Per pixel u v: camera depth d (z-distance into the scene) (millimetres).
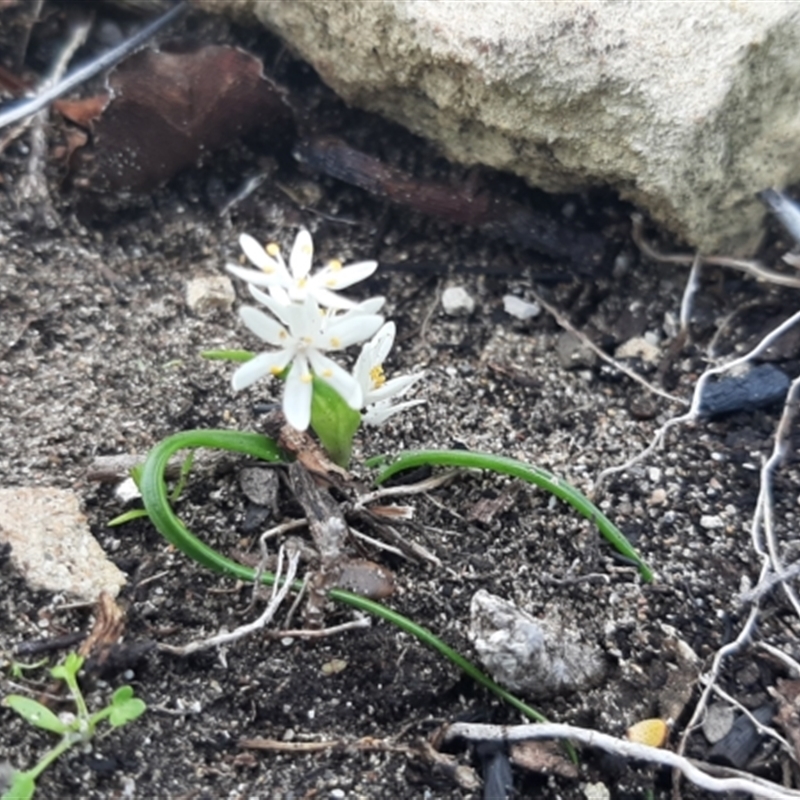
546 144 155
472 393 151
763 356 153
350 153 167
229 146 169
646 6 147
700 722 117
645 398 152
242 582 120
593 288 166
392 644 118
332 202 171
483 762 112
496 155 161
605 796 112
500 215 165
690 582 129
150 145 162
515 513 132
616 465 142
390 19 152
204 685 114
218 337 153
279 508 126
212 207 169
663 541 133
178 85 159
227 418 140
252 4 167
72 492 127
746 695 120
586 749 114
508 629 113
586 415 150
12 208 160
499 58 147
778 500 139
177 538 113
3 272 153
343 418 120
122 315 153
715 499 139
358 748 111
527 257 168
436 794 109
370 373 121
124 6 179
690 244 161
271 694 114
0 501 123
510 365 155
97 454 133
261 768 109
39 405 138
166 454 115
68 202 163
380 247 169
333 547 115
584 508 128
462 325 161
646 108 147
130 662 112
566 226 166
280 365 108
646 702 118
